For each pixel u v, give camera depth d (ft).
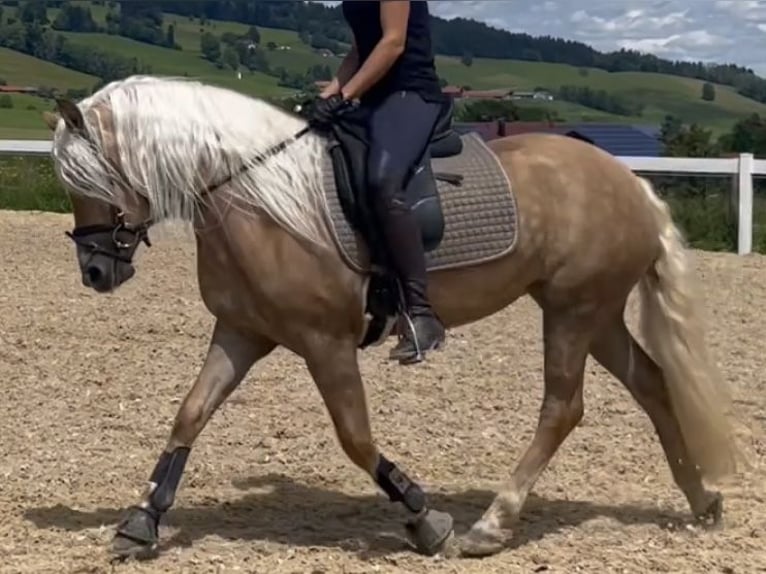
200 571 15.15
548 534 17.07
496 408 24.04
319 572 15.10
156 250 45.52
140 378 26.12
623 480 19.89
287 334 15.51
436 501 18.63
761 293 37.86
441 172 16.06
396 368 27.17
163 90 15.70
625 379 17.69
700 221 48.88
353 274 15.48
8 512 17.63
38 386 25.31
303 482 19.65
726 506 18.39
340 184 15.48
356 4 15.67
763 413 23.93
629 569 15.28
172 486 15.74
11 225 52.11
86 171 15.34
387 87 15.66
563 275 16.57
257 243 15.25
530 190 16.42
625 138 56.80
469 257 15.98
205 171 15.39
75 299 35.12
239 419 23.08
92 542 16.30
